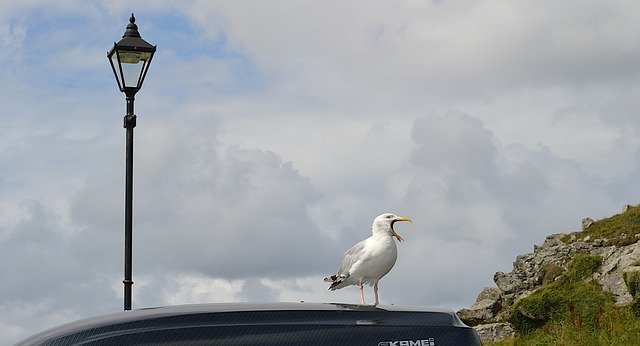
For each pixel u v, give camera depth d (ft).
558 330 85.10
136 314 19.93
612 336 79.36
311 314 20.11
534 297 91.35
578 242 111.45
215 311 19.89
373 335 20.10
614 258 95.61
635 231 108.78
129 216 39.99
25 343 19.49
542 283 106.52
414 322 20.49
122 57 41.37
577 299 89.40
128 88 41.42
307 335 19.77
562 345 81.15
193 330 19.49
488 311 105.60
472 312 105.81
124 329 19.47
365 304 21.02
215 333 19.51
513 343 88.63
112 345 19.22
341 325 20.04
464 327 20.74
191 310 19.98
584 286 91.76
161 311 20.01
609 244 107.86
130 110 41.42
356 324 20.13
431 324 20.57
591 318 86.22
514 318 92.27
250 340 19.53
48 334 19.58
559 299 90.22
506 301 106.22
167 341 19.35
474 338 20.62
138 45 41.45
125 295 39.27
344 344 19.88
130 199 40.27
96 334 19.39
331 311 20.25
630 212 115.65
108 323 19.60
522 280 108.06
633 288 86.28
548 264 108.88
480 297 110.73
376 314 20.40
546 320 89.66
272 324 19.79
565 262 107.76
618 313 84.12
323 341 19.79
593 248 108.37
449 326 20.62
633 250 96.27
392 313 20.52
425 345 20.29
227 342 19.47
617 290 89.86
